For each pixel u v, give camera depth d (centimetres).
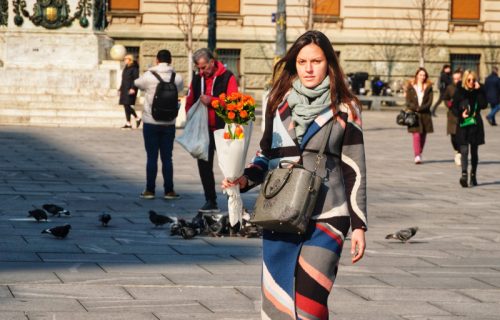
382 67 5416
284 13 3391
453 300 926
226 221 1274
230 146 1020
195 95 1441
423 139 2400
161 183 1873
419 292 957
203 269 1045
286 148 629
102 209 1505
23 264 1050
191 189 1781
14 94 3394
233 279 991
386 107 5134
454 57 5519
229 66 5359
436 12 5459
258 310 860
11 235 1243
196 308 864
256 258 1120
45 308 848
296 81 636
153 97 1617
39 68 3434
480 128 1952
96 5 3503
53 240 1212
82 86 3444
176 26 5244
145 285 952
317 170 622
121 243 1204
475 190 1897
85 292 916
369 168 2272
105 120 3362
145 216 1447
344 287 972
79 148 2519
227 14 5312
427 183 1995
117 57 3562
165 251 1155
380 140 3106
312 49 626
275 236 619
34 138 2788
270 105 641
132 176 1953
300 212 599
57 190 1716
